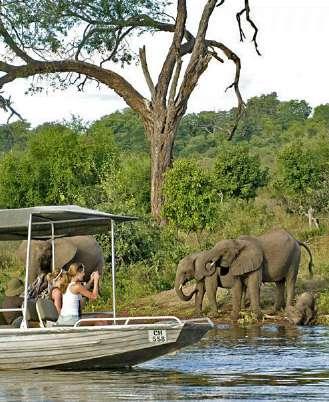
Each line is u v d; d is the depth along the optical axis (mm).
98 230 17719
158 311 25125
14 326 16484
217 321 23609
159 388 13680
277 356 16859
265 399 12734
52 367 15500
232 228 36906
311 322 22984
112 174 33094
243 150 53906
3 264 31359
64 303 15977
